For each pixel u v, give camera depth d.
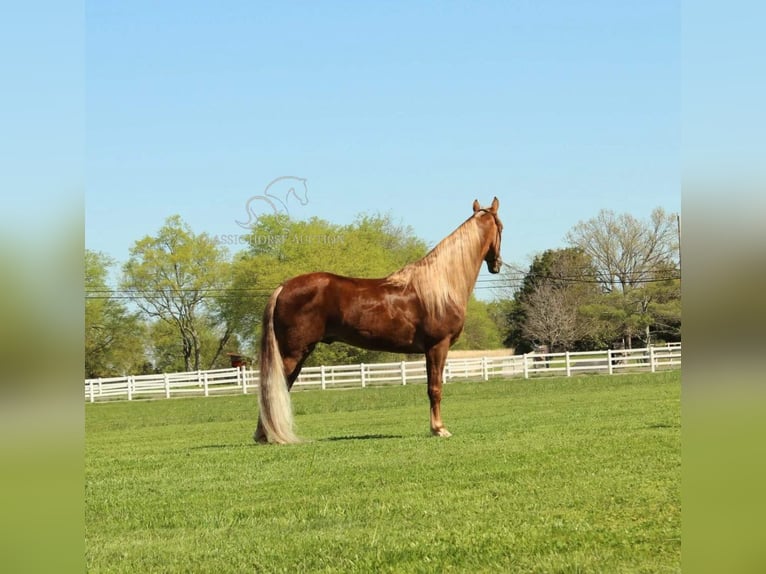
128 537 7.56
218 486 9.70
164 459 12.17
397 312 13.11
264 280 54.16
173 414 25.58
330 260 54.12
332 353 49.53
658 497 8.16
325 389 34.44
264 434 13.24
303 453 11.81
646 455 10.45
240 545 7.14
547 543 6.79
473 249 13.45
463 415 18.14
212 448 13.47
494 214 13.80
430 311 13.16
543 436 12.70
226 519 8.09
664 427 13.23
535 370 35.94
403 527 7.46
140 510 8.60
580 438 12.26
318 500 8.66
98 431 20.09
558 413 17.08
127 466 11.55
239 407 27.92
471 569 6.26
